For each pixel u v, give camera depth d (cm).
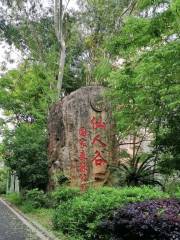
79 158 1558
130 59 1428
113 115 1571
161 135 1617
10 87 2833
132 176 1708
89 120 1573
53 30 2959
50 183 1802
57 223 1193
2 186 3969
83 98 1595
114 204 971
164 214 718
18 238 1102
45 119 2506
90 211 992
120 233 759
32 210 1780
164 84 1127
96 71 1535
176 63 973
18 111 2850
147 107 1334
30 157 2139
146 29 983
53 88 2738
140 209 766
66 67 3022
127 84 1195
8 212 1908
